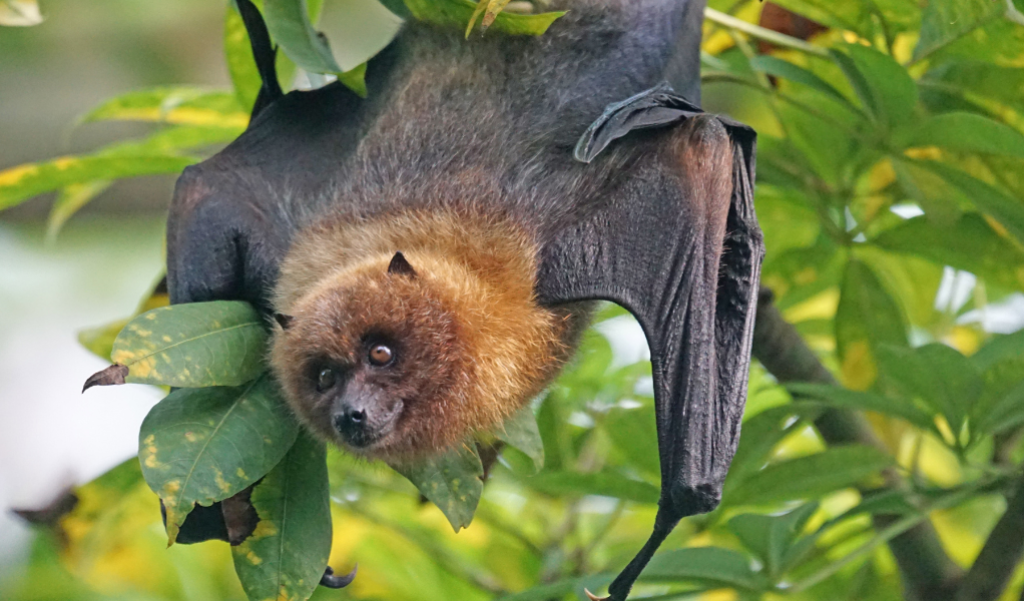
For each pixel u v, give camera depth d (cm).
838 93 1004
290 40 841
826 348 1378
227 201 944
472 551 1322
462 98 1005
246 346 850
